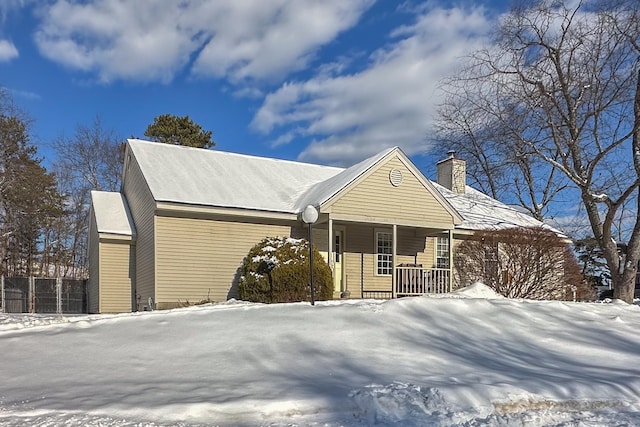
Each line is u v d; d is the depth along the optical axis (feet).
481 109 57.11
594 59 51.11
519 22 53.26
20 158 94.68
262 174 55.31
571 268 50.90
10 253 97.30
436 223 50.88
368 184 47.70
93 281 58.08
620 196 51.80
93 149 114.21
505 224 60.59
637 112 49.08
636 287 100.68
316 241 50.08
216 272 44.65
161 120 113.19
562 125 53.83
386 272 54.44
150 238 44.68
